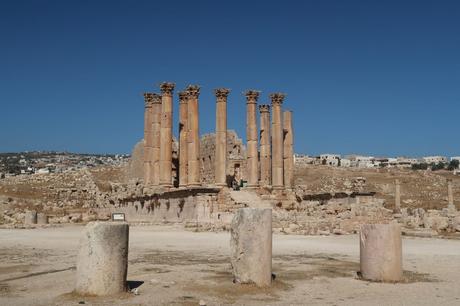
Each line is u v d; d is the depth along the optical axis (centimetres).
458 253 2594
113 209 6625
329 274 1827
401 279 1697
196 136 5188
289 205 5025
